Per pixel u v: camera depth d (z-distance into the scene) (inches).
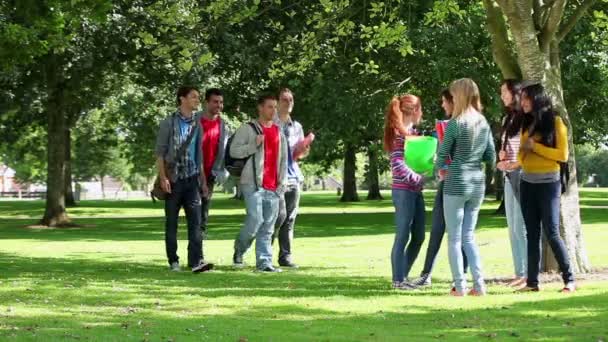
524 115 345.7
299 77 1074.7
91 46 1033.5
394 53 1034.7
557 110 410.9
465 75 1035.3
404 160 367.2
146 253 599.8
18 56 716.7
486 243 641.0
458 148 341.1
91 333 254.1
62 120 1189.7
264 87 1139.3
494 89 1041.5
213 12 553.6
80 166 2898.6
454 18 1026.7
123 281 396.5
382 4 543.2
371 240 735.1
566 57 1097.4
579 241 413.4
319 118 1081.4
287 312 299.4
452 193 341.7
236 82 1156.5
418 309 305.1
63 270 454.3
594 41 1056.2
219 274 430.3
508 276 416.5
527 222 349.7
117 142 2276.1
